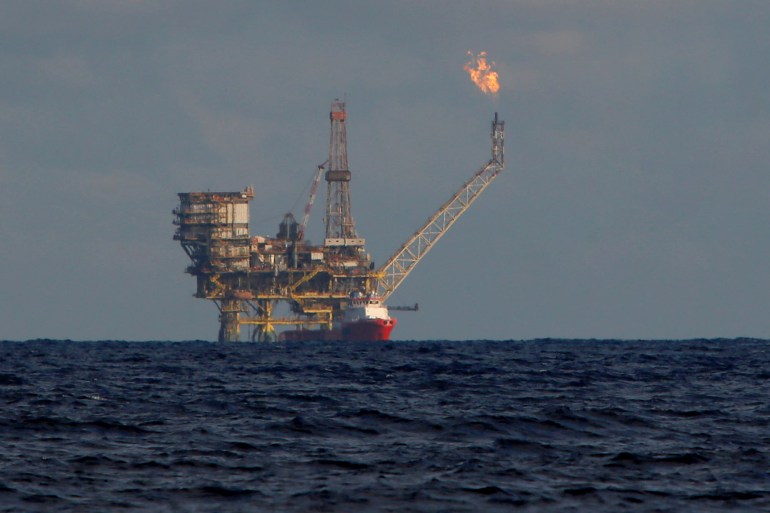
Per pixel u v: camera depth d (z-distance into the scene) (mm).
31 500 112625
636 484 122562
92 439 155750
